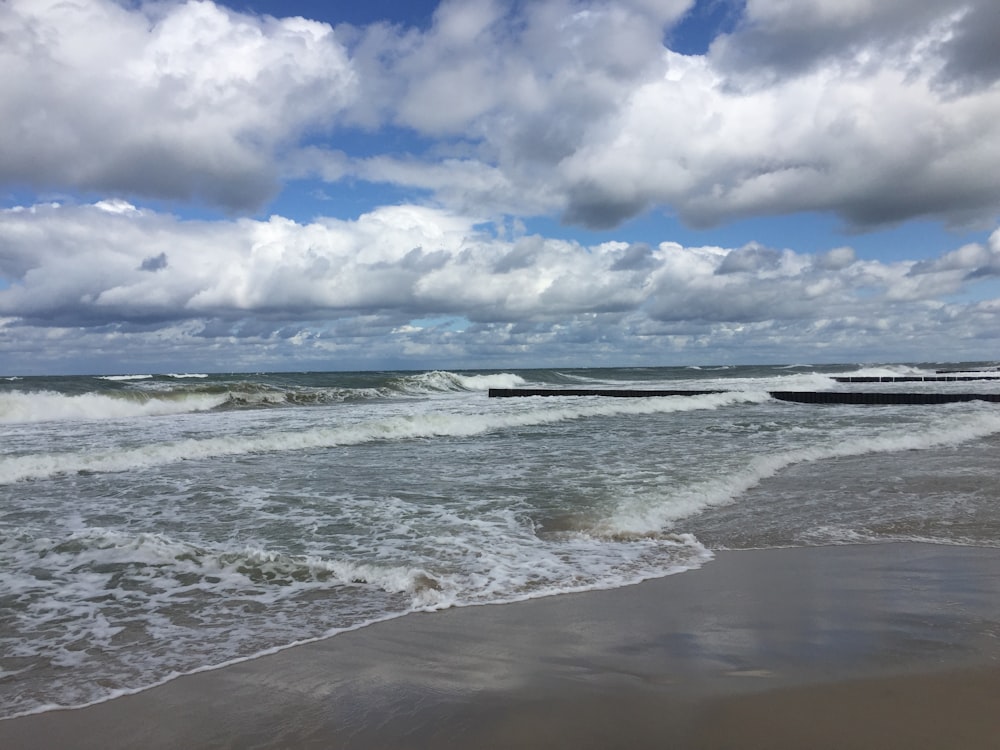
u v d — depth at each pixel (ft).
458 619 13.55
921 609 13.82
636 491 25.76
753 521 21.88
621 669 11.02
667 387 114.11
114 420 56.85
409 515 22.45
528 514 22.40
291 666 11.44
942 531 20.62
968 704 9.61
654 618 13.46
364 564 16.83
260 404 78.43
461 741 8.92
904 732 8.81
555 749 8.65
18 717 9.82
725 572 16.63
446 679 10.84
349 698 10.24
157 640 12.67
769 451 36.45
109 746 9.05
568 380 163.32
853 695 9.90
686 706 9.68
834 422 54.90
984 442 41.57
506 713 9.62
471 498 25.00
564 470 31.17
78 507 24.00
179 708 10.04
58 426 51.21
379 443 42.55
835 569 16.84
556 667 11.17
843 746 8.48
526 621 13.39
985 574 16.35
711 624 13.06
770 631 12.63
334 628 13.16
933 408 69.82
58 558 17.56
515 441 43.45
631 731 9.04
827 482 28.19
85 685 10.84
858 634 12.40
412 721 9.48
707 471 29.91
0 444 40.29
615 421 58.54
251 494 26.11
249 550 17.79
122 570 16.74
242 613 14.03
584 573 16.51
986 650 11.59
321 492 26.43
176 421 55.62
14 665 11.59
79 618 13.79
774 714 9.37
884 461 33.71
